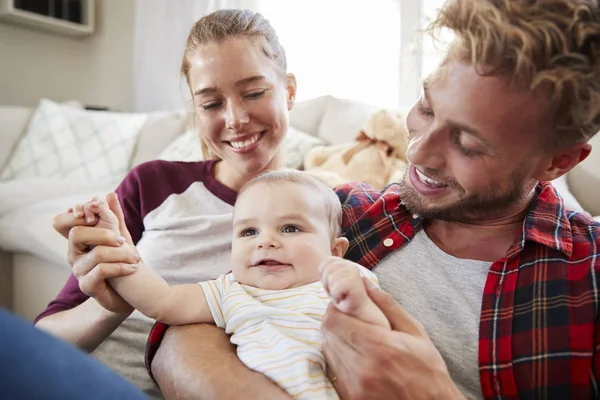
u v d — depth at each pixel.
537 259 0.74
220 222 1.07
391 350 0.63
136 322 1.07
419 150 0.70
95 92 3.61
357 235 0.93
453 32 0.65
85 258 0.77
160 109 3.12
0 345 0.28
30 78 3.36
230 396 0.65
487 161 0.67
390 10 2.55
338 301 0.65
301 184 0.93
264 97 1.07
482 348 0.71
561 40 0.59
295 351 0.71
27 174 2.49
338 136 2.15
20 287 2.04
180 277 1.04
